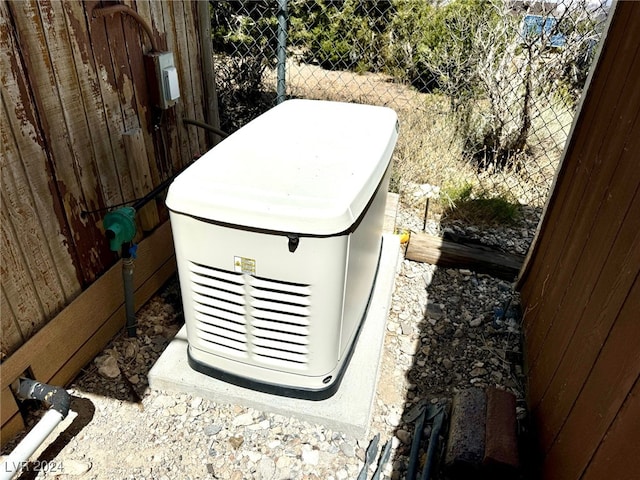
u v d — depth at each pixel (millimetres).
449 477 1429
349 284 1429
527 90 3268
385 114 1869
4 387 1411
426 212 2760
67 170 1564
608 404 1047
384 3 4262
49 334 1554
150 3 1892
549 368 1552
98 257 1787
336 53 4523
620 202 1265
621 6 1589
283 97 2906
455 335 2033
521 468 1384
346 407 1565
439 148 3398
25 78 1355
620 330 1083
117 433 1545
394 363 1884
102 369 1761
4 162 1318
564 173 1908
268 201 1225
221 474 1440
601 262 1309
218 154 1443
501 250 2502
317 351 1457
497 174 3359
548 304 1744
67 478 1408
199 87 2420
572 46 3188
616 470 948
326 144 1550
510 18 3293
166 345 1900
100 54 1650
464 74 3643
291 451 1506
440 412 1627
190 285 1443
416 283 2365
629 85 1385
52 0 1416
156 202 2119
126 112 1838
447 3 4008
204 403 1646
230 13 3307
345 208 1222
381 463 1466
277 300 1367
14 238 1384
